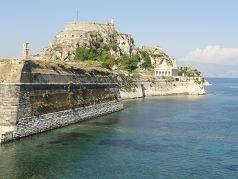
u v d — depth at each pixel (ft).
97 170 147.54
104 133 221.46
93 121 267.18
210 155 177.99
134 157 169.17
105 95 318.45
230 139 218.38
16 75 195.11
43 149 173.68
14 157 158.51
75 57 586.86
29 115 197.16
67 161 157.79
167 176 144.25
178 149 188.34
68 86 244.42
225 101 512.63
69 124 241.76
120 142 198.18
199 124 276.41
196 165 160.25
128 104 421.59
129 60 623.36
